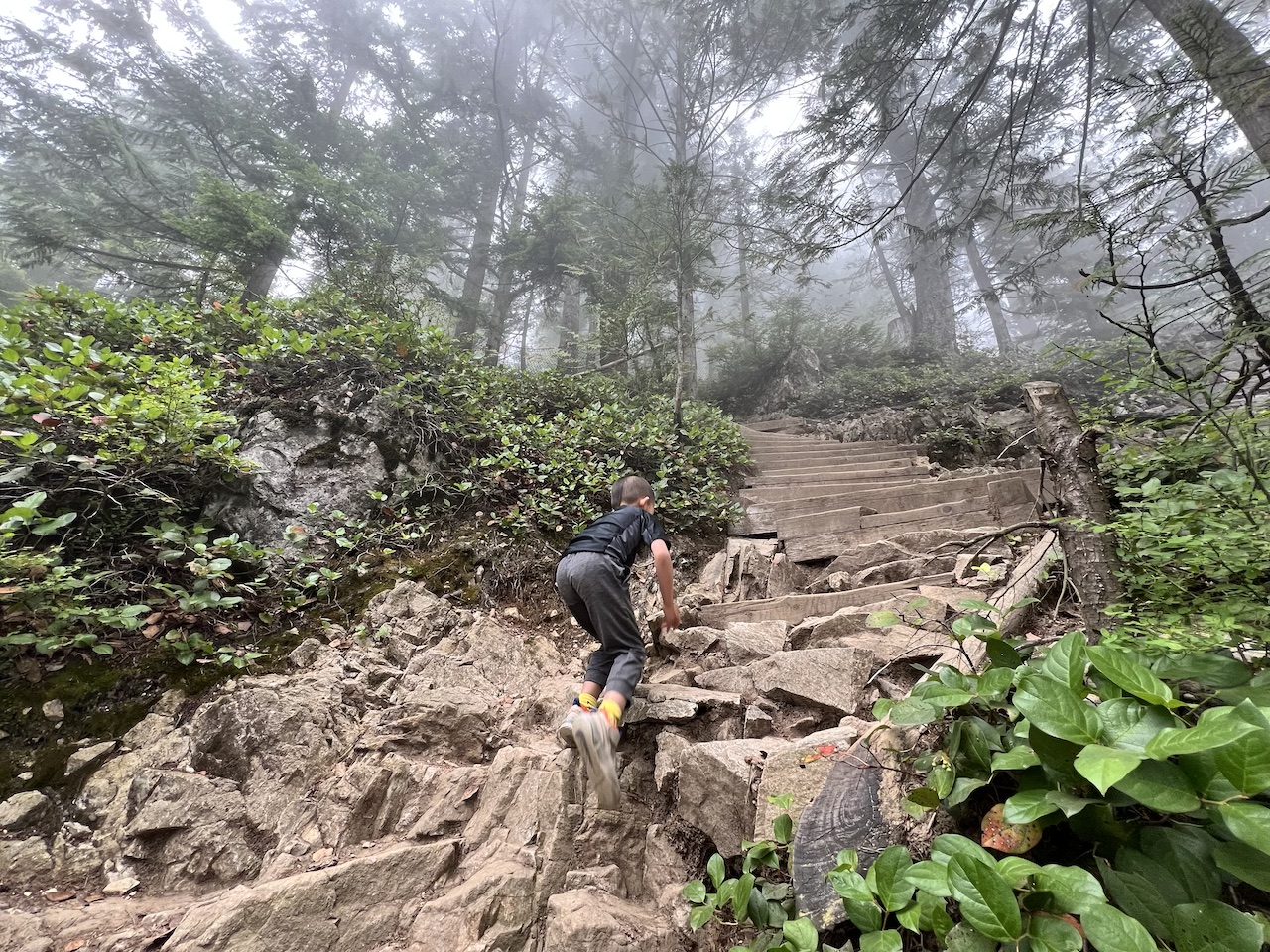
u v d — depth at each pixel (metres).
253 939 1.38
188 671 2.15
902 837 1.29
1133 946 0.76
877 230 6.67
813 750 1.66
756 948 1.30
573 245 10.03
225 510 2.92
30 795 1.66
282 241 6.86
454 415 4.28
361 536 3.08
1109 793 0.99
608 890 1.65
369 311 5.79
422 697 2.25
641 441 5.21
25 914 1.39
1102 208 2.79
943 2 5.73
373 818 1.84
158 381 2.73
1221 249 2.28
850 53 6.27
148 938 1.37
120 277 7.84
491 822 1.83
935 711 1.31
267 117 9.88
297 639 2.47
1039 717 1.04
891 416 8.06
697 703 2.13
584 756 1.54
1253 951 0.75
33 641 1.89
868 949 1.03
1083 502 1.77
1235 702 1.07
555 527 3.77
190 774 1.81
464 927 1.49
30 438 2.33
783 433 9.00
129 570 2.39
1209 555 1.57
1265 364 1.98
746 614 3.07
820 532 4.42
